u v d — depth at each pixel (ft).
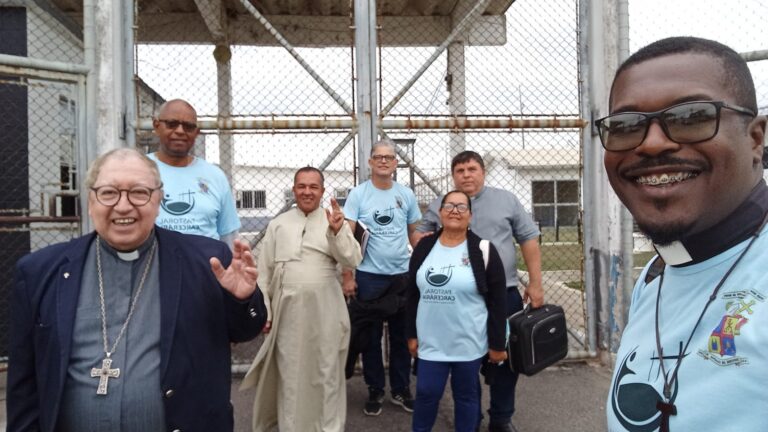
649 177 3.07
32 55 14.80
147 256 5.55
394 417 11.36
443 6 21.39
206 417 5.42
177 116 9.04
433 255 9.22
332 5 21.26
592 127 13.62
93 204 5.19
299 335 9.73
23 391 5.11
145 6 21.20
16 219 11.03
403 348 11.77
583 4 13.64
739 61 2.98
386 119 13.08
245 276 5.48
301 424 9.68
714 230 2.99
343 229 9.66
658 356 3.13
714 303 2.90
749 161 2.96
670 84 2.97
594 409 11.39
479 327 8.83
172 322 5.24
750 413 2.57
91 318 5.17
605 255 13.51
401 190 12.33
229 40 21.81
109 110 11.75
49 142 14.48
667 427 2.91
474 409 8.89
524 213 10.69
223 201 9.86
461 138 16.38
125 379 5.06
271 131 12.86
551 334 9.73
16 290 5.15
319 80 12.89
